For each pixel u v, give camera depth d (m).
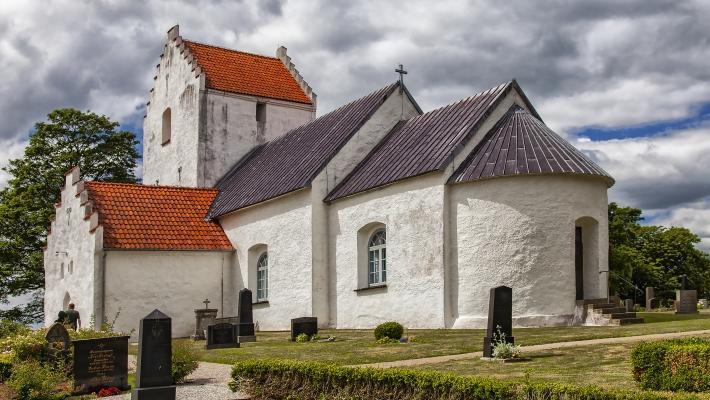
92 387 17.41
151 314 15.51
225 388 16.72
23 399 16.25
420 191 27.88
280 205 33.66
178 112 44.59
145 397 15.05
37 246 49.03
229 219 37.19
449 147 27.61
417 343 22.25
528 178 25.95
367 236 30.67
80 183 35.81
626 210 65.62
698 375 12.54
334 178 32.31
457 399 12.20
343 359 19.48
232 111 43.22
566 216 26.00
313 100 45.94
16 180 50.31
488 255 26.11
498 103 28.70
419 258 27.73
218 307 36.12
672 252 70.62
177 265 35.34
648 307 45.00
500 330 18.45
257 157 41.38
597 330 22.53
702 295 72.81
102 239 33.50
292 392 14.84
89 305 33.50
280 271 33.38
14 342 19.09
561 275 25.69
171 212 37.34
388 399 13.22
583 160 26.89
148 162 48.16
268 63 47.28
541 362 17.06
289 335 29.48
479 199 26.47
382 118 33.94
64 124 51.75
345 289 30.86
